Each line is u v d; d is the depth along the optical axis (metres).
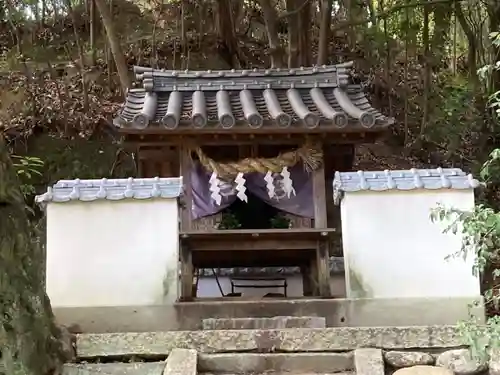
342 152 6.68
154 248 5.09
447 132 11.41
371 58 13.59
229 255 6.27
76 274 5.02
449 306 4.97
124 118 6.25
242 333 4.27
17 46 13.05
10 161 4.11
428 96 11.57
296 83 7.22
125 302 4.98
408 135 12.03
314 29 13.75
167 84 7.14
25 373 3.79
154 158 6.69
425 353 4.16
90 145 10.88
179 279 5.36
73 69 12.67
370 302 4.99
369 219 5.16
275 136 6.25
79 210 5.13
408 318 4.95
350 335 4.25
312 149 6.30
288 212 6.32
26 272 4.02
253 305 5.00
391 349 4.21
